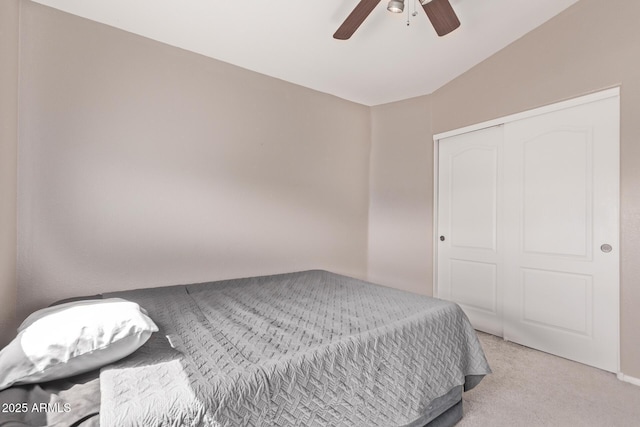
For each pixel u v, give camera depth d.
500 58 2.85
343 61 2.83
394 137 3.66
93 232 2.09
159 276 2.33
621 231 2.14
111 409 0.82
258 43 2.47
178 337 1.32
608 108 2.23
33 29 1.90
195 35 2.32
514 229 2.77
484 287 3.02
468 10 2.39
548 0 2.34
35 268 1.92
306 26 2.34
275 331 1.41
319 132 3.29
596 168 2.29
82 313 1.15
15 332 1.85
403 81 3.23
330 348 1.24
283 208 3.01
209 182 2.56
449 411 1.61
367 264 3.74
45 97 1.93
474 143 3.10
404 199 3.59
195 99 2.49
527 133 2.69
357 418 1.20
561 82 2.45
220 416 0.91
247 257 2.77
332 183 3.40
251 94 2.80
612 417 1.69
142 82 2.26
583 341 2.34
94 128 2.08
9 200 1.74
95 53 2.09
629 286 2.10
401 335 1.46
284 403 1.05
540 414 1.72
